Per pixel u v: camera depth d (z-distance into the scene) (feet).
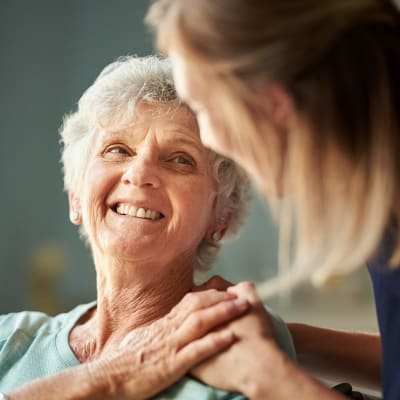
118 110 5.60
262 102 3.89
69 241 24.82
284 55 3.75
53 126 25.31
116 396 4.80
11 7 25.08
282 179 4.07
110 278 5.61
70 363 5.62
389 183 3.69
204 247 6.03
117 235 5.44
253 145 3.99
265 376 4.44
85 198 5.58
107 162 5.56
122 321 5.66
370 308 17.33
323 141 3.79
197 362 4.74
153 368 4.77
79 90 25.46
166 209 5.45
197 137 5.55
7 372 5.74
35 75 25.22
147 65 5.73
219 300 4.91
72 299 24.25
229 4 3.77
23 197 24.94
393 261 4.12
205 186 5.61
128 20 25.22
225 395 4.72
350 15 3.75
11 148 24.93
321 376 6.24
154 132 5.51
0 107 24.82
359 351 6.07
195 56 3.85
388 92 3.71
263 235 20.65
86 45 25.48
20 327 6.04
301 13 3.73
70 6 25.46
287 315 17.46
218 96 3.93
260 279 20.52
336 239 3.83
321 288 17.87
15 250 24.64
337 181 3.81
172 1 4.00
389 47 3.79
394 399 4.33
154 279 5.60
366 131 3.74
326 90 3.76
